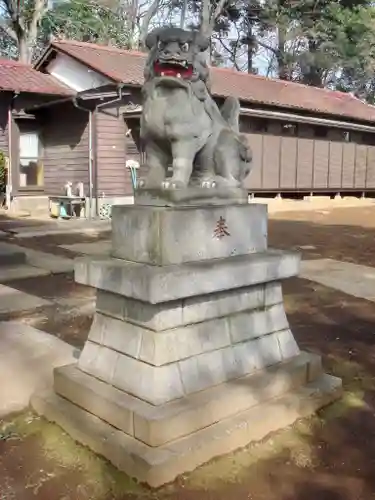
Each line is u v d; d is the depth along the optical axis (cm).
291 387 394
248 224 386
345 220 1744
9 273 869
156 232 337
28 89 1664
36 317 638
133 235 354
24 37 2520
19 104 1714
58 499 297
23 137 1772
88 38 3091
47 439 355
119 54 1927
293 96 2314
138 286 322
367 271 914
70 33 2947
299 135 2152
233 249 376
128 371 346
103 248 1144
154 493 299
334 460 334
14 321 614
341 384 419
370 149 2502
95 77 1706
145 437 315
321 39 3356
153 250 339
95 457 332
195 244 351
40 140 1803
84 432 343
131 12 3134
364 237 1352
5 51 3334
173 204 352
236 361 372
